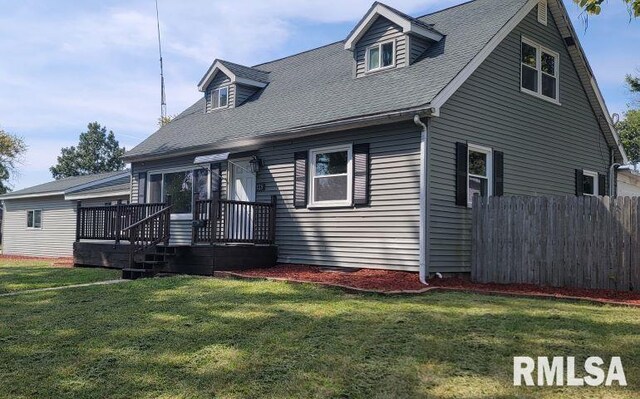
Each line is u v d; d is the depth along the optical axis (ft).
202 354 17.02
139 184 55.11
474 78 36.40
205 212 39.42
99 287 30.60
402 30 39.17
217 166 47.26
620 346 16.83
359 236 36.32
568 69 46.14
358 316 21.20
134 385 14.75
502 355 16.17
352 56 47.14
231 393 14.03
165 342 18.35
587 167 47.50
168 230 39.04
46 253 82.02
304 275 34.09
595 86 47.11
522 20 41.06
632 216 27.86
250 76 52.80
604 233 28.68
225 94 53.98
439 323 19.76
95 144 216.95
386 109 33.68
